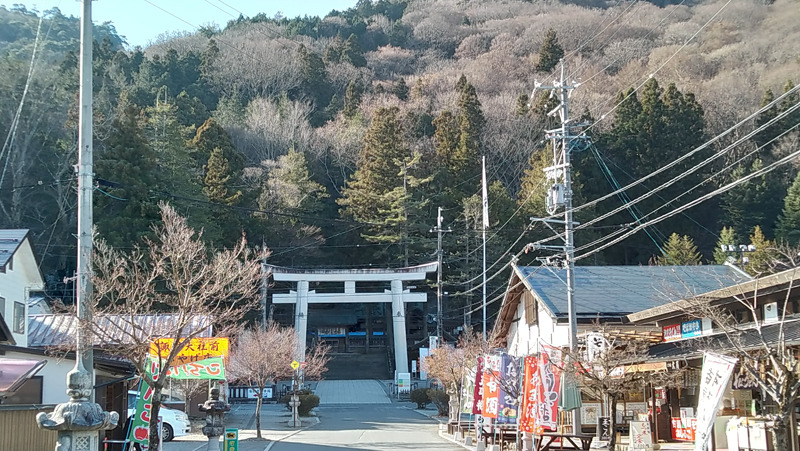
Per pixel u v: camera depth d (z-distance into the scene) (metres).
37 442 15.98
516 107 77.25
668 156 61.91
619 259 63.22
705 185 60.97
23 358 19.22
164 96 76.44
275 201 63.81
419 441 26.38
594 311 26.62
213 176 55.88
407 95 92.44
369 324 75.56
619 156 64.12
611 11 94.81
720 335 18.17
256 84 94.12
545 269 31.12
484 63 95.44
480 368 22.38
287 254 65.12
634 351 18.59
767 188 54.34
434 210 64.62
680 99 63.47
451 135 69.25
